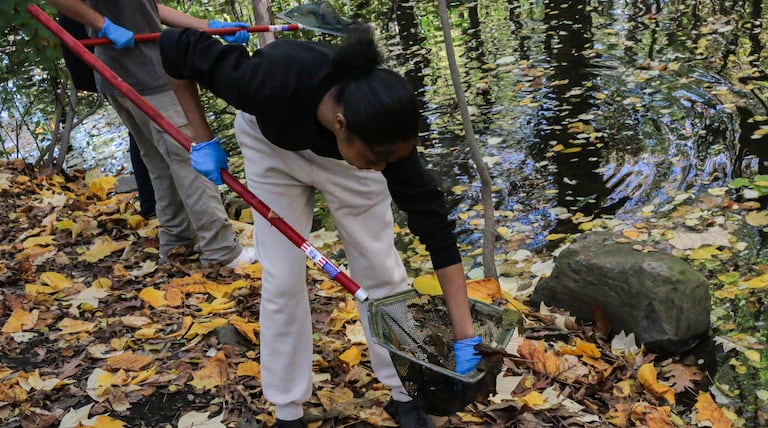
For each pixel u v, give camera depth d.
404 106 1.92
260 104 2.11
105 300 3.71
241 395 2.88
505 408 2.78
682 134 5.32
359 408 2.77
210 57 2.20
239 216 5.19
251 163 2.39
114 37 3.47
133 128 3.91
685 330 3.28
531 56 6.87
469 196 4.93
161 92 3.62
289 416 2.55
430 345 2.40
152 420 2.77
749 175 4.79
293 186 2.38
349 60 1.96
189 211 3.93
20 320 3.43
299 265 2.40
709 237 4.19
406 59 7.13
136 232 4.63
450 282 2.31
